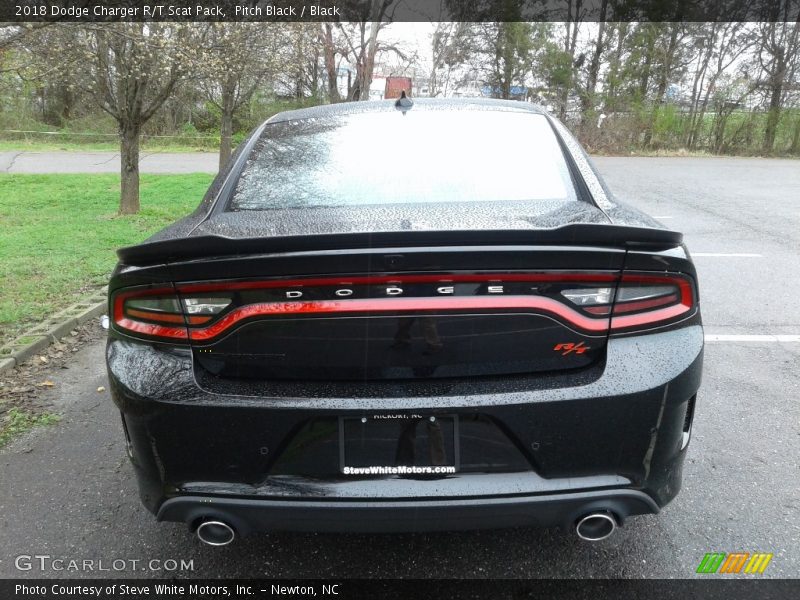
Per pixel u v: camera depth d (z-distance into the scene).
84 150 25.03
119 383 1.81
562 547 2.26
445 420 1.72
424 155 2.45
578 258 1.68
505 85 32.28
